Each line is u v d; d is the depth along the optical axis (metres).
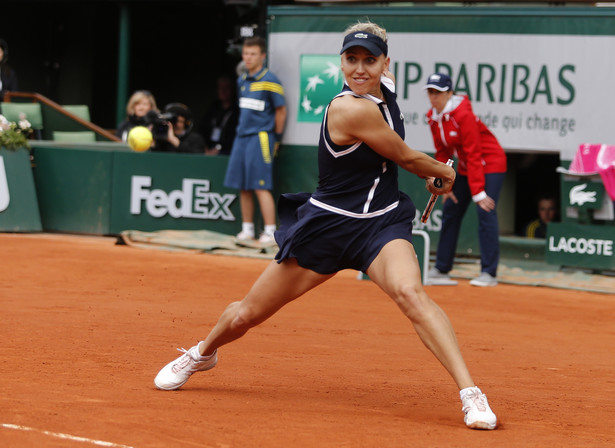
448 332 6.39
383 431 6.19
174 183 19.56
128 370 8.07
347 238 6.63
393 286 6.45
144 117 23.69
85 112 28.42
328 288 14.67
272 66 18.88
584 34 17.05
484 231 15.59
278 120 18.61
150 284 13.86
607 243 16.22
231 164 18.61
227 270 15.77
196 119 34.28
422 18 17.80
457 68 17.70
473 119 14.93
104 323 10.48
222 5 32.28
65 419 6.08
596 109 17.03
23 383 7.26
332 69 18.50
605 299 14.88
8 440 5.52
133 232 18.86
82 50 33.97
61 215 20.20
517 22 17.36
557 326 12.28
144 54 34.28
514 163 19.17
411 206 6.79
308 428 6.17
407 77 17.94
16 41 33.19
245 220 18.88
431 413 6.94
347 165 6.51
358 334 10.84
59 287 13.11
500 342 10.84
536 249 17.89
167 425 6.05
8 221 19.66
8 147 19.75
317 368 8.70
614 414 7.23
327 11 18.44
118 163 19.83
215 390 7.45
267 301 6.87
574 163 16.55
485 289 15.40
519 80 17.42
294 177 18.86
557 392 8.10
